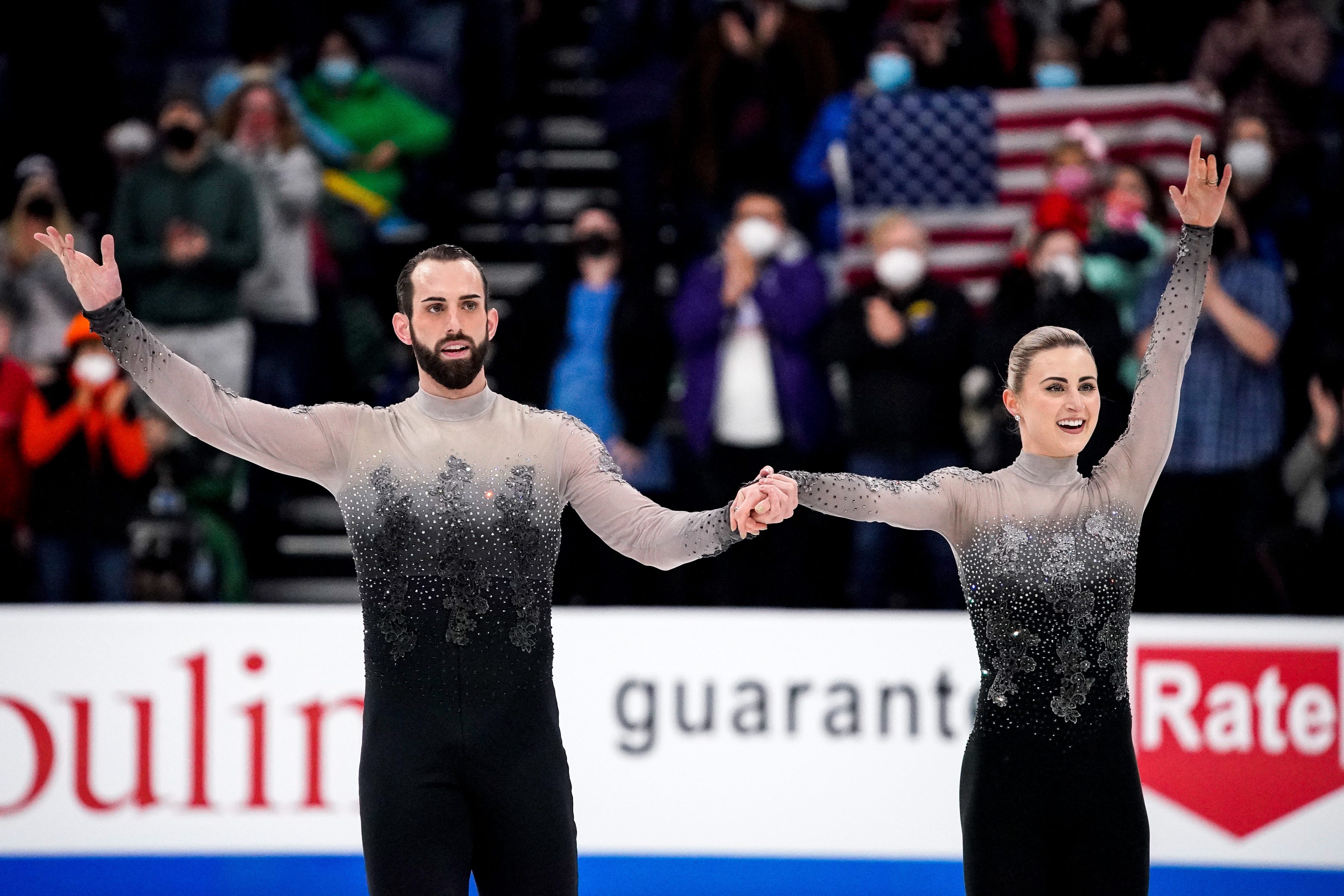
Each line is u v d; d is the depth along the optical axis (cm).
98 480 2241
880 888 1939
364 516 1237
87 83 2919
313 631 1975
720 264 2245
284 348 2470
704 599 2356
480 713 1202
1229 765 1938
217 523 2292
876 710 1978
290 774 1962
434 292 1228
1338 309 2336
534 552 1239
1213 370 2211
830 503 1276
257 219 2391
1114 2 2670
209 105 2777
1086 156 2356
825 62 2584
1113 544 1279
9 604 2166
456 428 1260
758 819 1975
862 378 2189
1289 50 2661
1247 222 2309
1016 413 1326
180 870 1948
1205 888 1914
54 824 1945
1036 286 2158
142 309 2378
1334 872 1927
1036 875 1245
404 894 1183
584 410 2255
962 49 2658
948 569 2212
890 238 2188
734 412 2227
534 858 1202
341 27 2775
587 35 3509
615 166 3056
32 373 2281
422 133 2806
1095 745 1247
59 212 2461
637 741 1983
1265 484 2214
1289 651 1939
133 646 1962
